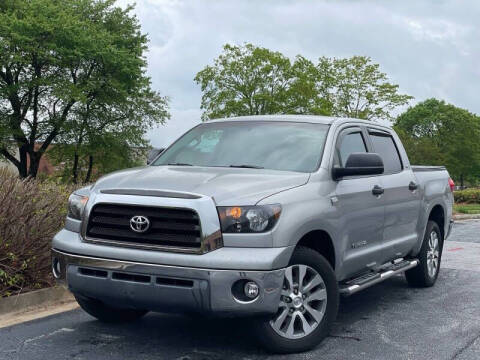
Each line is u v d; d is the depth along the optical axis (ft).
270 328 15.47
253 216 14.60
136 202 14.92
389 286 26.48
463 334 18.54
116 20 153.38
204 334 17.95
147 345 16.83
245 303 14.29
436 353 16.51
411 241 23.54
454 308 22.18
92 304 18.28
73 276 15.56
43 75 145.89
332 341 17.48
